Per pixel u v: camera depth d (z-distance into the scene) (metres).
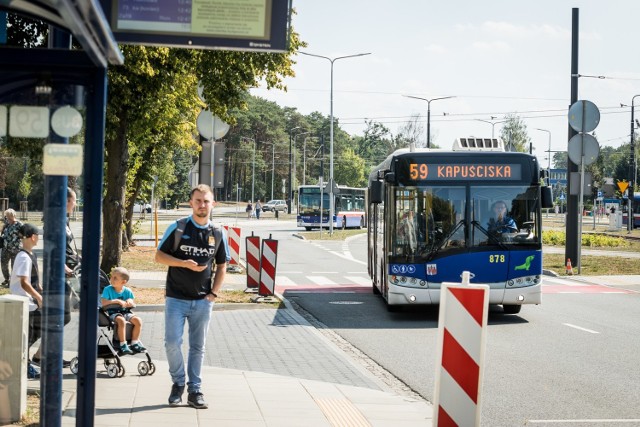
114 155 21.61
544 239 45.44
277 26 7.68
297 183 153.25
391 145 145.00
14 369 7.11
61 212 6.12
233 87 19.56
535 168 16.14
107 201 21.83
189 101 26.50
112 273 9.91
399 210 16.14
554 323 16.14
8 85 5.83
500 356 12.34
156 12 7.53
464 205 16.02
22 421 7.12
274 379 9.99
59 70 5.82
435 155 16.09
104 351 9.71
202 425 7.56
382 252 18.45
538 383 10.30
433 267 15.98
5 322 7.12
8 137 5.87
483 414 8.60
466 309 6.16
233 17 7.66
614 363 11.75
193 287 8.18
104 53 5.36
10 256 7.97
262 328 14.94
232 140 143.88
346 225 69.25
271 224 77.12
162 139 32.25
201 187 8.12
